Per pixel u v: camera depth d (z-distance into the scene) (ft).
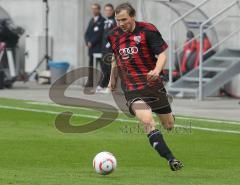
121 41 86.48
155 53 85.56
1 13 229.25
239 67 180.96
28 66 234.38
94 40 197.88
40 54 232.12
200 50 176.45
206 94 179.73
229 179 82.84
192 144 111.04
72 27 227.40
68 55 228.63
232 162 95.55
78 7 225.35
